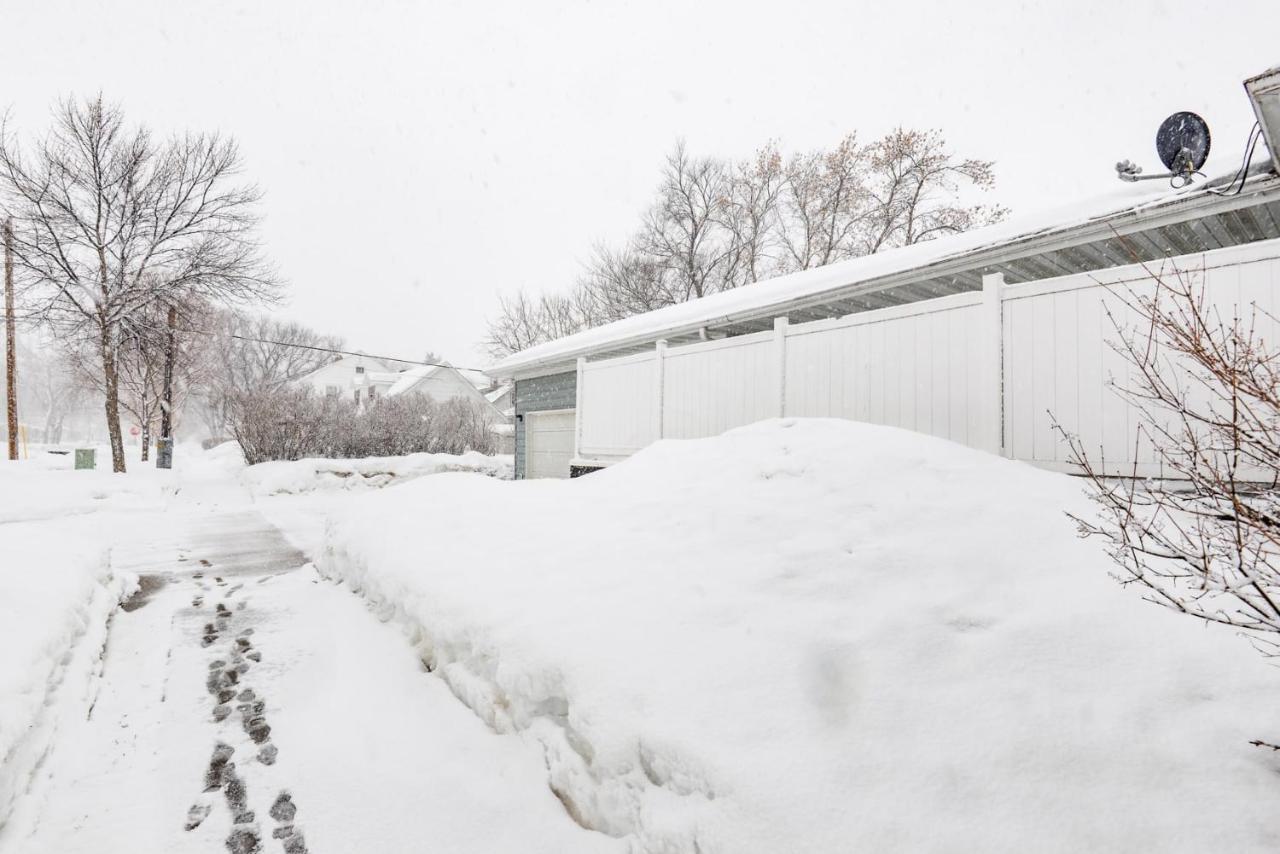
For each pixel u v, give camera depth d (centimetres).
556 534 392
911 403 529
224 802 258
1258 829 152
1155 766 171
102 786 269
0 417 5012
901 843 156
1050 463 437
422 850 227
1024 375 455
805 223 2684
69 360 2055
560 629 275
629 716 217
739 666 224
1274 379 208
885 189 2525
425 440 2094
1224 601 229
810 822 163
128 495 1252
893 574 269
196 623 477
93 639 400
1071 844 153
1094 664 207
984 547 281
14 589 349
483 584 348
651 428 813
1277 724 178
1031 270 641
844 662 218
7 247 1595
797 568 282
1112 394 405
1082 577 254
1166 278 384
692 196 2939
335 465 1605
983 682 204
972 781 171
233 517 1129
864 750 182
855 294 653
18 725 246
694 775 187
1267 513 186
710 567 298
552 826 230
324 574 618
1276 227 526
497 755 275
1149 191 483
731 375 704
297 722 324
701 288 2927
